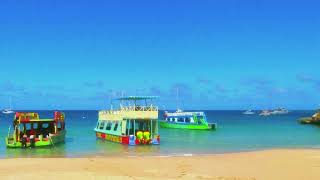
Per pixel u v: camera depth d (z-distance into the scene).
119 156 39.81
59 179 25.47
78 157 39.12
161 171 29.05
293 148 48.19
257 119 167.50
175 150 45.81
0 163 33.00
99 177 26.03
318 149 45.06
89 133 74.19
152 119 51.56
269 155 37.94
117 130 54.03
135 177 26.16
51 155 41.38
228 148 48.41
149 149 46.72
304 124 116.88
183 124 86.56
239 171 28.98
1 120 141.38
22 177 25.98
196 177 26.52
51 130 53.41
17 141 47.75
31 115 51.25
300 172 28.38
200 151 44.88
